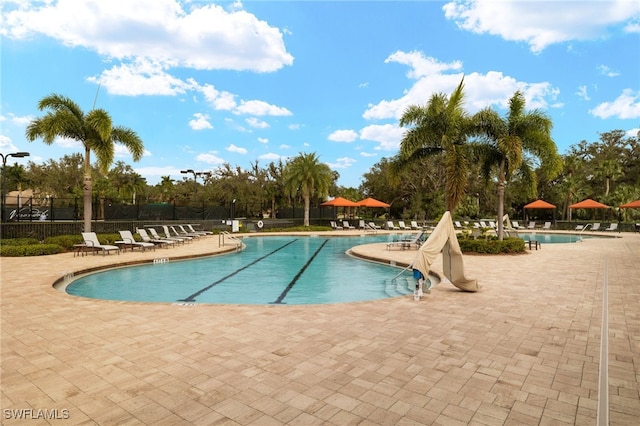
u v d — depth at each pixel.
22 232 14.53
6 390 3.09
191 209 25.05
